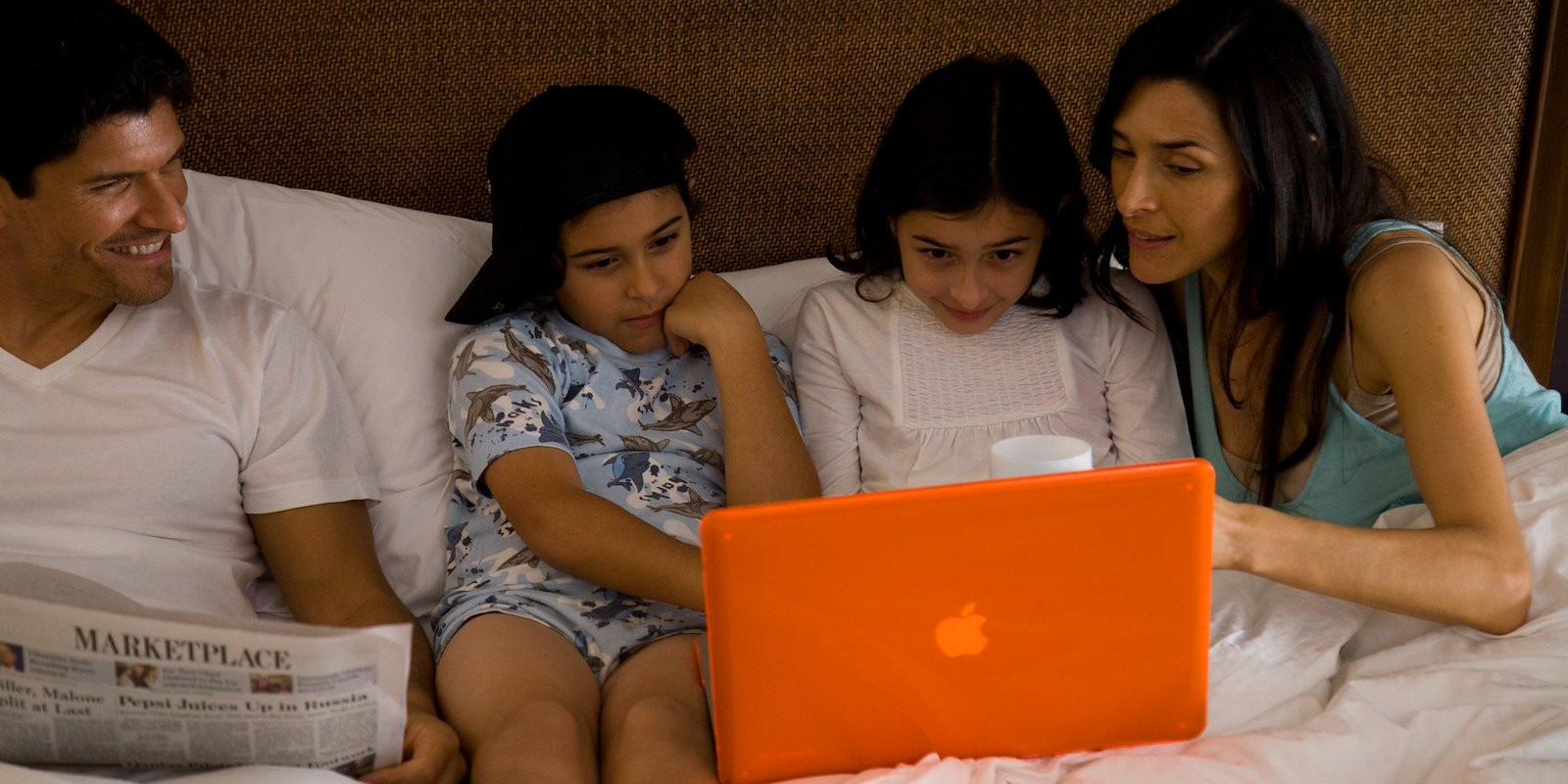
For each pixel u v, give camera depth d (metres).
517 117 1.34
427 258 1.47
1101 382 1.42
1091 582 0.88
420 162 1.66
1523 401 1.29
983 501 0.84
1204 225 1.21
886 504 0.83
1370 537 1.08
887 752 0.92
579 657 1.21
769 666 0.87
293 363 1.29
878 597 0.86
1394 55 1.70
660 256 1.34
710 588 0.84
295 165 1.65
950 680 0.90
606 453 1.36
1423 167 1.74
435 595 1.37
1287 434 1.32
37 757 0.92
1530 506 1.19
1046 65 1.69
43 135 1.05
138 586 1.19
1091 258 1.40
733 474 1.32
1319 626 1.14
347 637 0.88
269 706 0.89
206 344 1.25
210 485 1.24
